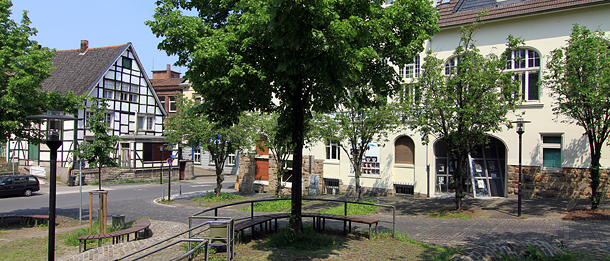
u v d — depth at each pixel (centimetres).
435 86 1416
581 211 1341
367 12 786
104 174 3428
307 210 1698
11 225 1485
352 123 1669
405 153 2069
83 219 1641
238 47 758
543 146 1717
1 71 1258
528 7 1728
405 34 909
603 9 1597
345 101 1005
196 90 841
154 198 2462
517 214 1381
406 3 892
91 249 980
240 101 824
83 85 3344
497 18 1783
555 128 1673
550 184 1684
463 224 1241
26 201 2305
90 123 1330
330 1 654
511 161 1772
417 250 817
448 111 1350
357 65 689
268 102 851
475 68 1352
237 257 736
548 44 1698
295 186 852
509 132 1775
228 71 723
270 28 670
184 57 838
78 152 1296
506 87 1348
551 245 729
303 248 798
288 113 879
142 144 3734
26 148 3481
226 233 773
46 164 3341
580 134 1623
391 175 2078
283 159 2084
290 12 641
